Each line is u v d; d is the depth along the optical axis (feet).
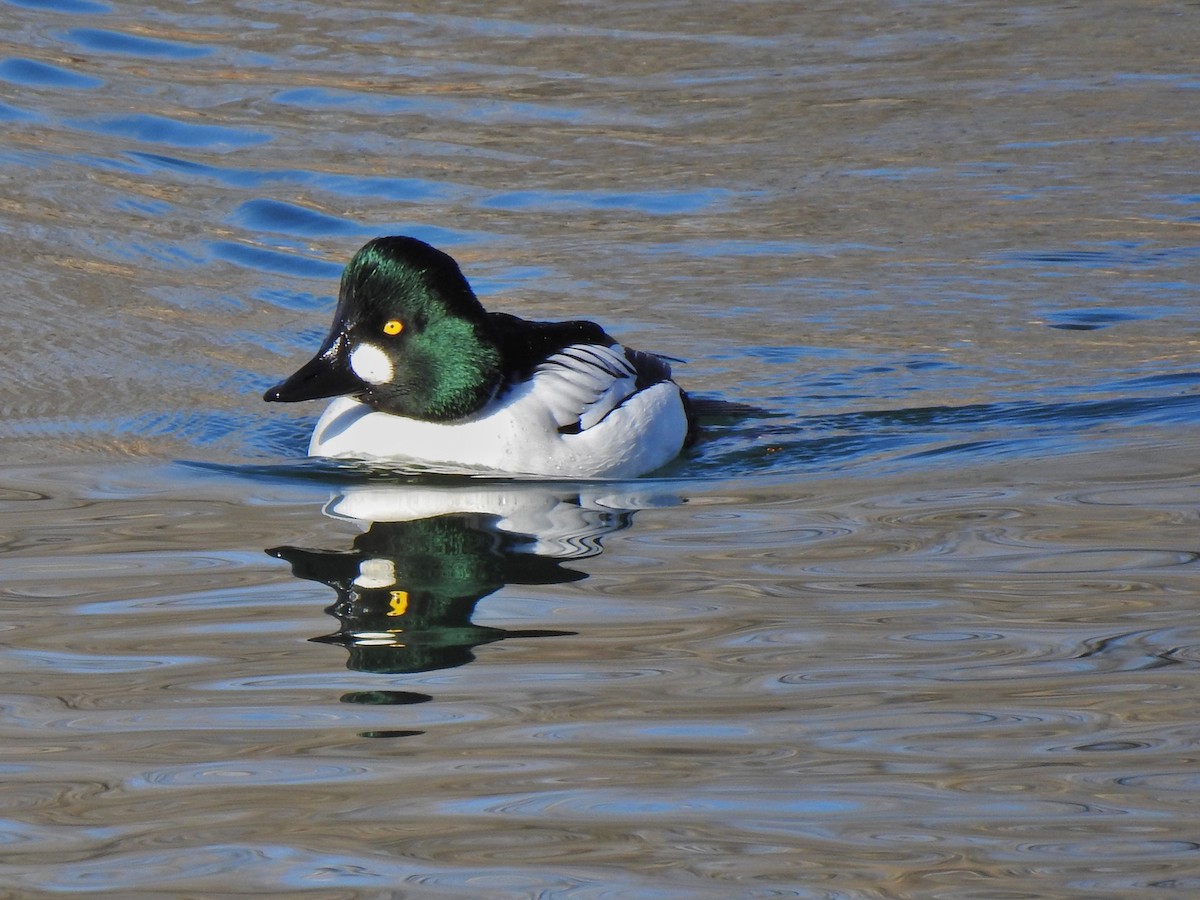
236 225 53.01
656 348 45.27
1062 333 46.03
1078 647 26.63
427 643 27.12
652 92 64.18
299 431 39.91
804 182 56.54
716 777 22.45
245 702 25.00
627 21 72.02
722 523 33.58
